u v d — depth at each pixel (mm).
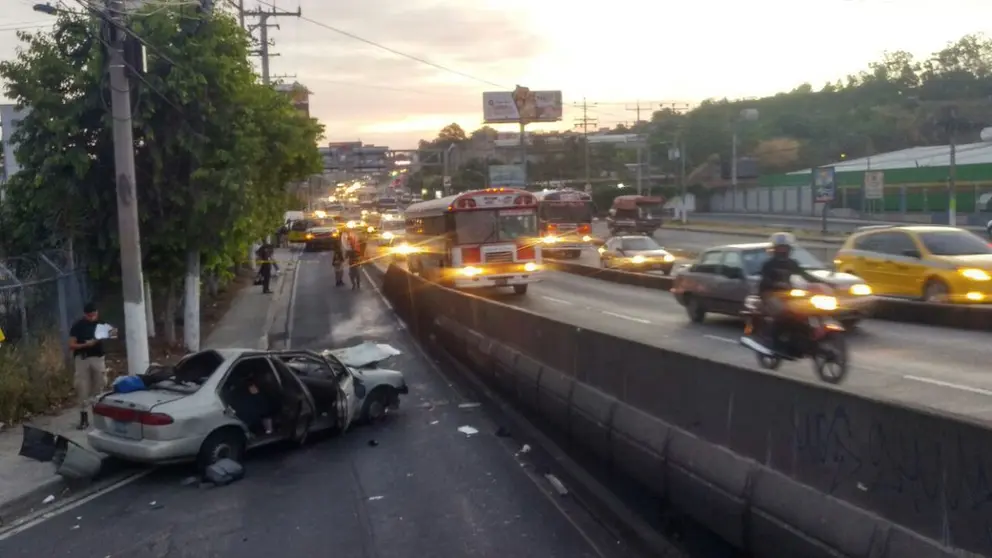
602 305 27672
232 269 37469
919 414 5277
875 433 5652
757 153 90438
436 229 32125
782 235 13438
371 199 176375
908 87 99250
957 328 18016
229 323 27422
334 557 7980
